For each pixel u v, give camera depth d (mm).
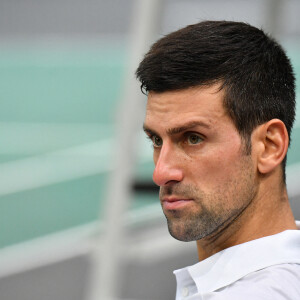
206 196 4051
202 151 4035
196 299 3980
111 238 12719
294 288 3795
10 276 17844
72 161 28062
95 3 48000
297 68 36406
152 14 12750
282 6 14961
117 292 12836
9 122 34062
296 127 28812
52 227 21453
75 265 18188
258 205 4238
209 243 4422
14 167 27594
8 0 48562
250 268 4078
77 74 41406
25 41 47531
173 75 3994
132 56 12703
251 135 4105
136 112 12602
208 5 43875
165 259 16484
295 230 4266
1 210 22953
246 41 4172
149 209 19234
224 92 4008
